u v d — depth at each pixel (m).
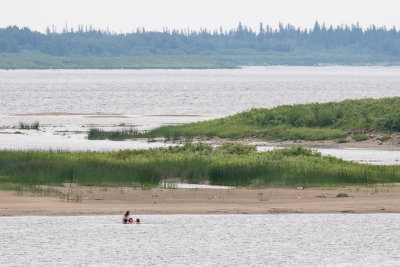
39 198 106.25
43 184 120.50
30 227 88.44
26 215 95.25
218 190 116.50
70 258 74.94
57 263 73.06
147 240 82.69
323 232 87.00
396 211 99.62
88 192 113.31
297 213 98.81
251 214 97.94
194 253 77.56
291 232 87.31
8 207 99.31
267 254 77.38
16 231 86.31
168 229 88.62
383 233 86.81
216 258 75.56
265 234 86.31
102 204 103.75
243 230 88.12
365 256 76.69
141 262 73.75
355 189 117.50
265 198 109.25
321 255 76.50
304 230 88.31
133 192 113.94
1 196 106.88
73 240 82.12
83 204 103.00
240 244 81.06
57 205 101.50
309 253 77.44
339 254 77.31
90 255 76.25
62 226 88.88
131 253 76.75
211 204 104.62
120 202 105.62
